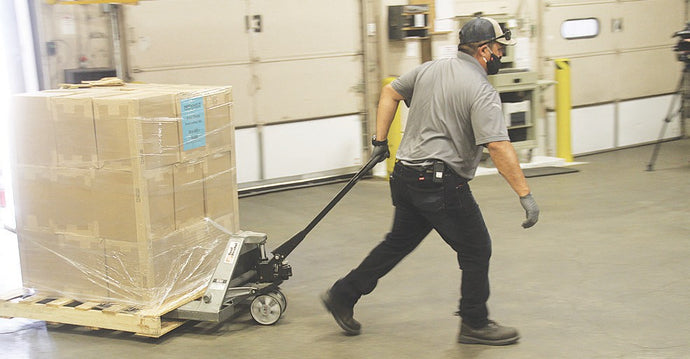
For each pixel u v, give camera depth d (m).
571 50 8.85
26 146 3.74
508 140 3.20
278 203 6.86
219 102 4.00
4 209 6.04
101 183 3.60
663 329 3.62
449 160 3.29
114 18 5.86
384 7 7.71
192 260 3.88
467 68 3.31
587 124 9.13
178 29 6.74
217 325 3.88
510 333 3.50
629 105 9.43
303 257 5.10
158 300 3.66
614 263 4.69
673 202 6.32
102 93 3.70
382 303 4.13
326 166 7.74
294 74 7.40
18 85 5.98
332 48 7.57
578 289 4.23
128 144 3.49
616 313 3.85
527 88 8.03
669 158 8.59
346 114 7.77
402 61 7.91
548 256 4.89
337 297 3.62
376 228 5.82
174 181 3.71
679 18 9.62
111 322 3.65
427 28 7.70
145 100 3.50
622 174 7.70
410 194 3.36
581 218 5.87
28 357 3.52
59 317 3.77
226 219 4.13
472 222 3.34
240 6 7.02
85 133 3.57
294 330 3.79
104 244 3.67
